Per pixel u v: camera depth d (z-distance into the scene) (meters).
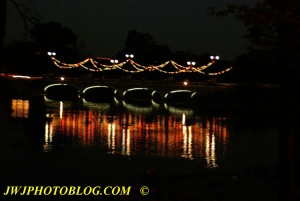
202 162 33.12
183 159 34.38
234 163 32.69
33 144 40.09
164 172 28.44
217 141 46.66
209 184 23.17
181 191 21.67
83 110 85.44
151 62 132.25
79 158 33.47
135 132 53.41
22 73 84.94
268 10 12.76
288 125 13.44
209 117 76.06
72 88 132.38
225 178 25.70
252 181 24.48
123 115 78.31
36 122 60.66
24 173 27.38
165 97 117.69
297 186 14.19
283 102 13.42
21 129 52.09
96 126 59.00
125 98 123.00
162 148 40.34
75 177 26.56
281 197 13.59
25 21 15.45
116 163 31.75
